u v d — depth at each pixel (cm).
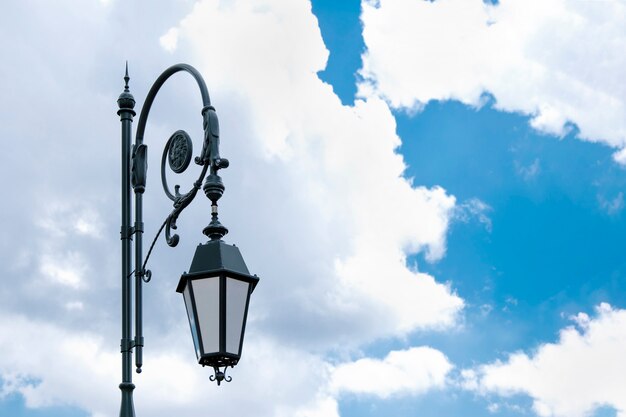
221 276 1009
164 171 1135
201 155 1066
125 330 1136
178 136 1114
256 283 1032
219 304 1005
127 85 1233
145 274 1134
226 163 1049
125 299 1151
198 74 1101
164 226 1098
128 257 1168
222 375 1009
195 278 1012
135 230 1155
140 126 1184
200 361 1005
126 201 1187
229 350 999
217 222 1048
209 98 1079
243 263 1029
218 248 1023
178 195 1098
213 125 1059
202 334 1002
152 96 1177
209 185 1045
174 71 1150
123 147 1209
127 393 1113
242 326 1012
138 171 1167
